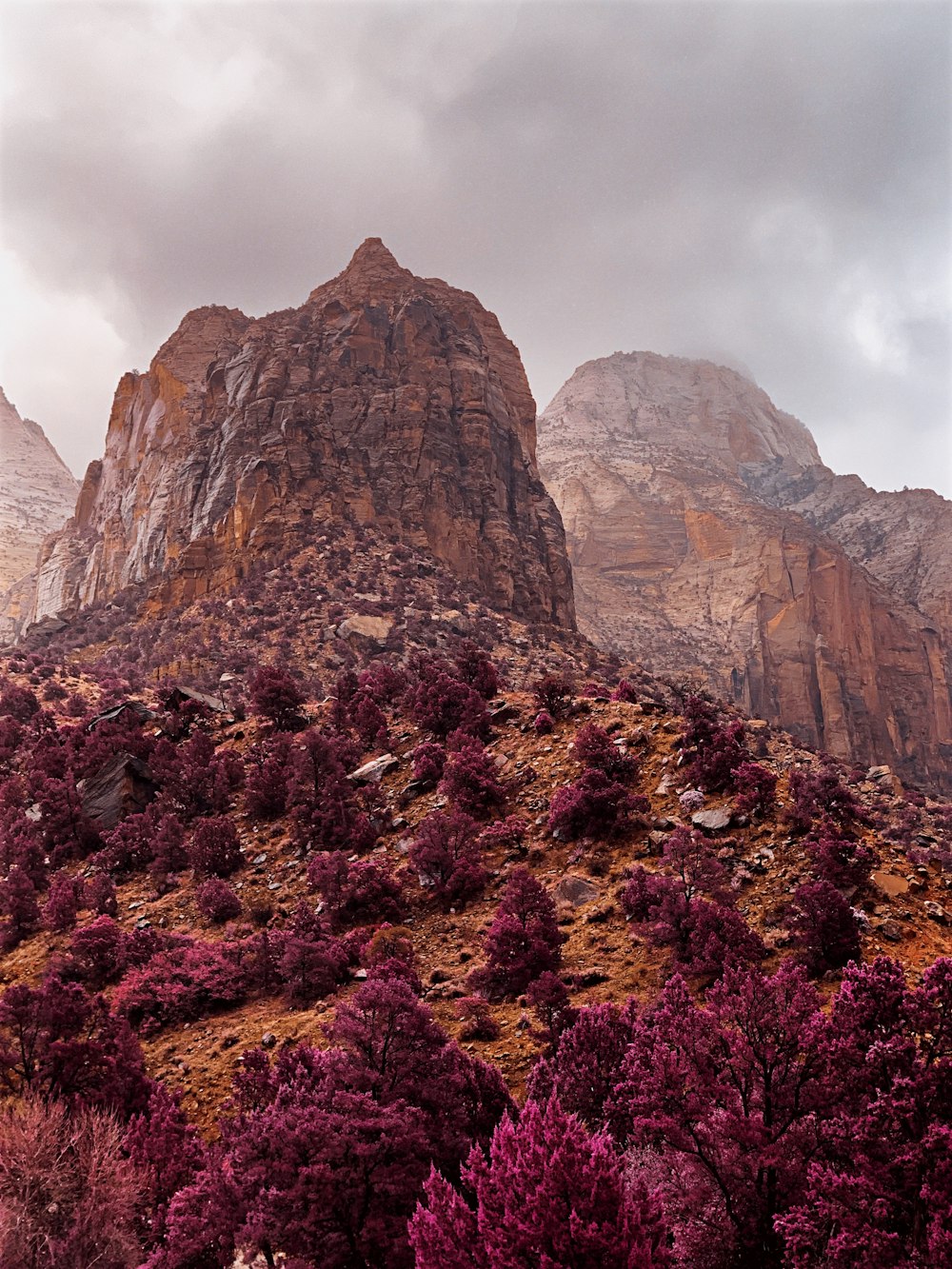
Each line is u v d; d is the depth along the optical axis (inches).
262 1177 863.7
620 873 1739.7
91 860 2407.7
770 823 1717.5
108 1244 959.0
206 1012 1643.7
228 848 2233.0
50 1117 1104.8
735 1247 795.4
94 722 3127.5
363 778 2381.9
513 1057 1277.1
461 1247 657.0
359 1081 975.0
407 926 1791.3
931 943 1374.3
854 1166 783.1
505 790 2156.7
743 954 1368.1
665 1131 843.4
